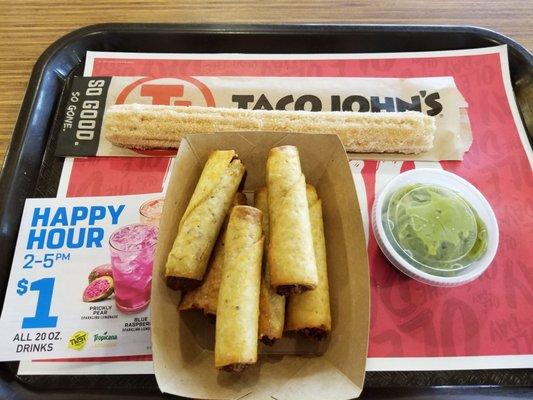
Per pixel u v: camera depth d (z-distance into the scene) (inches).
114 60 13.2
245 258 8.3
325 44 13.5
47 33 13.6
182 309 8.7
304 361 8.7
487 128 12.3
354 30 13.4
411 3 14.5
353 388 7.6
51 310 9.6
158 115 11.4
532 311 9.9
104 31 13.2
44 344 9.2
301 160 10.2
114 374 8.9
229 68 13.1
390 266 10.3
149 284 9.7
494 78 13.0
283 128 11.4
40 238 10.4
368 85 12.8
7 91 12.7
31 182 11.2
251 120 11.4
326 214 10.0
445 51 13.4
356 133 11.4
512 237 10.8
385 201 10.4
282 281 8.1
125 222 10.7
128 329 9.4
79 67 13.1
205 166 9.8
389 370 9.2
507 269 10.4
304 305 8.6
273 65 13.2
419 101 12.6
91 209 10.9
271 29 13.4
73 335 9.3
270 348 9.0
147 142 11.5
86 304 9.6
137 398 8.6
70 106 12.3
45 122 12.1
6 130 12.1
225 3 14.3
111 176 11.4
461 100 12.6
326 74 13.1
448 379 9.1
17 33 13.6
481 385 9.0
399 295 10.0
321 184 10.3
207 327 9.1
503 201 11.2
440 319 9.8
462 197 10.5
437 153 11.8
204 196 9.2
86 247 10.3
